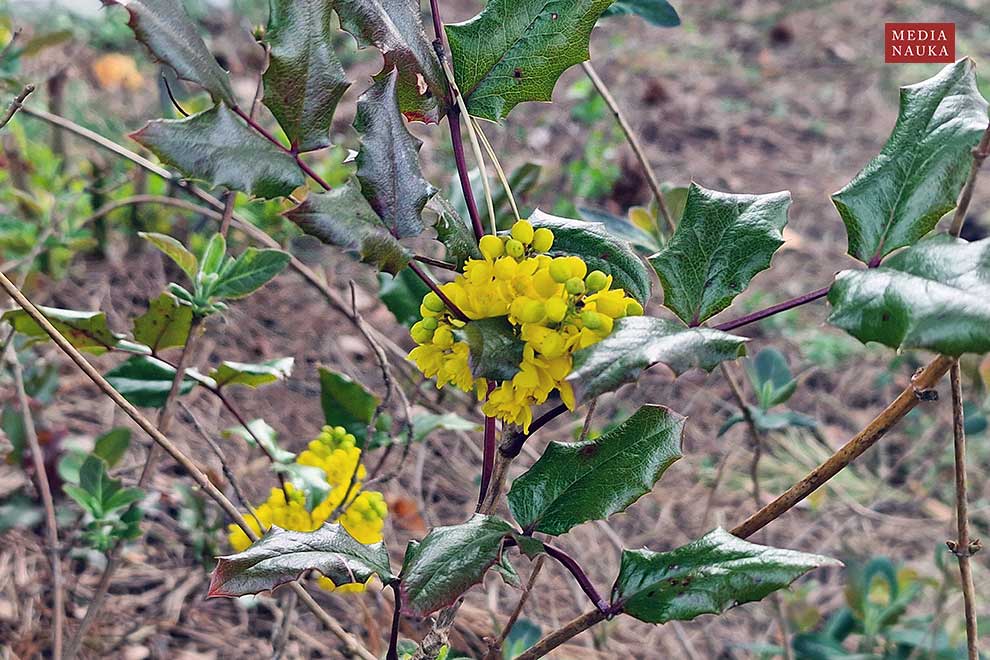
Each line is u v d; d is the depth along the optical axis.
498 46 0.46
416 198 0.42
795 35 2.29
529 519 0.45
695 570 0.43
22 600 0.75
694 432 1.18
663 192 0.72
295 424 1.01
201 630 0.78
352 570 0.43
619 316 0.41
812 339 1.34
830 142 1.85
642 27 2.28
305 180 0.42
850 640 0.90
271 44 0.41
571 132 1.69
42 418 0.77
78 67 1.32
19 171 1.02
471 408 0.85
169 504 0.87
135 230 1.12
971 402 0.87
